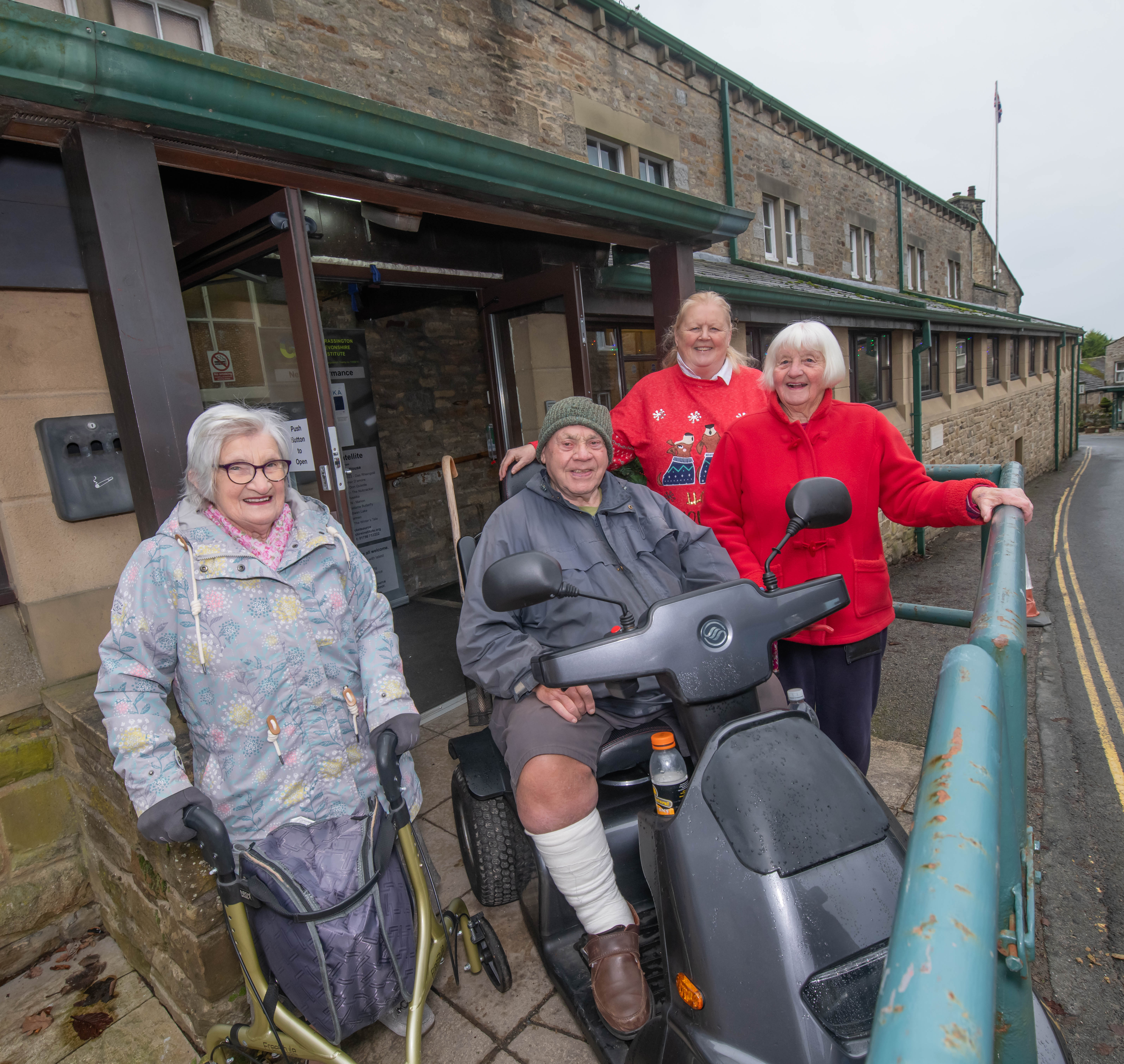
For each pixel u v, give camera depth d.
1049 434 22.72
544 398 4.46
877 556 2.16
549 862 1.58
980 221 21.38
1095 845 2.98
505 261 4.91
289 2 4.31
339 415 5.91
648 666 1.36
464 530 7.32
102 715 2.12
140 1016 2.09
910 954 0.48
